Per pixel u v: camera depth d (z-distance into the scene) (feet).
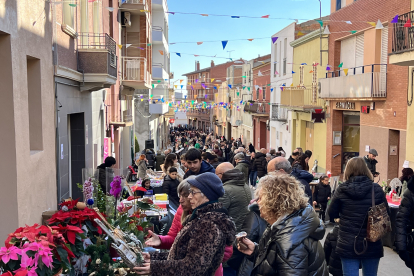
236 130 195.42
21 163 21.74
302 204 11.25
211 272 10.39
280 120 109.09
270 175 11.70
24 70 22.68
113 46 41.68
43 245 12.16
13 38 21.09
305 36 87.51
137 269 11.24
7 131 20.85
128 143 82.69
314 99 84.02
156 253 12.36
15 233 12.43
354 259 16.96
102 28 48.44
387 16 56.08
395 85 53.42
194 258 10.20
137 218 17.63
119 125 59.47
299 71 94.58
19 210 21.21
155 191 38.91
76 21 36.11
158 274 10.40
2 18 19.65
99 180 18.93
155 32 121.19
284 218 11.02
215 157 36.63
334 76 75.25
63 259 13.17
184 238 10.69
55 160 29.27
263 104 133.69
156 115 143.02
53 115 28.58
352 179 17.12
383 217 16.67
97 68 36.14
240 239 12.33
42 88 26.27
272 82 121.80
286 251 10.69
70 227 14.80
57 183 29.60
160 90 125.49
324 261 11.34
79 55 35.88
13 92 20.85
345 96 65.16
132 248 11.85
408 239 18.24
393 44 51.08
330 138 75.51
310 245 11.00
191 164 21.50
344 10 71.20
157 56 125.49
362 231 16.85
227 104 197.77
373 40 60.34
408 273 24.49
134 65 70.59
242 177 17.52
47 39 27.32
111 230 13.14
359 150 66.44
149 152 82.07
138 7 75.66
